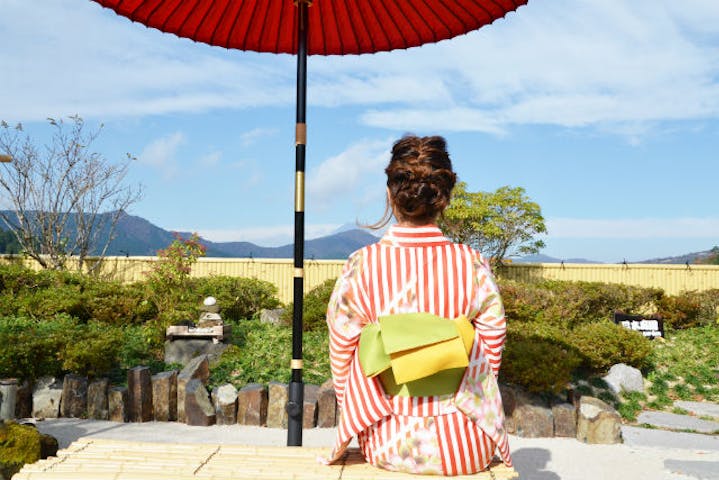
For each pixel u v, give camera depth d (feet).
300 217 12.55
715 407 27.35
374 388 7.32
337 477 7.38
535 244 62.69
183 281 40.29
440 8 12.98
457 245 7.64
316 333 33.17
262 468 7.80
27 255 60.70
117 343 23.79
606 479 16.74
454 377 7.24
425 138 7.79
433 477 7.25
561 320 40.34
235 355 27.27
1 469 13.60
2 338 21.53
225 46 14.35
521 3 12.12
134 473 7.56
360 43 14.35
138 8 13.00
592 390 27.45
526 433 20.90
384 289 7.36
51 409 21.48
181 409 21.59
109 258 60.49
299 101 12.66
